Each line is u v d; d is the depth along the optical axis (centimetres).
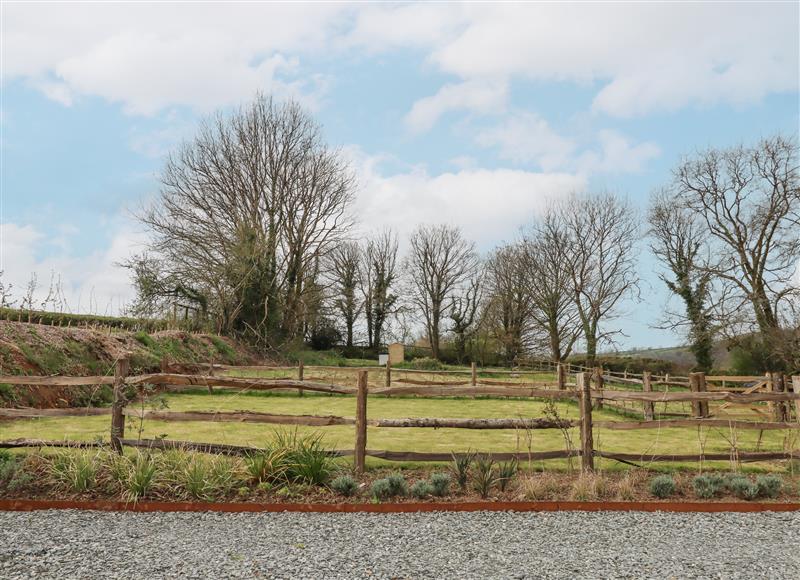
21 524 563
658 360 3466
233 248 3047
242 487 664
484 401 1803
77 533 539
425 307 4872
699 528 587
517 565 478
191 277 2936
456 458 727
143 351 1836
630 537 554
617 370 3550
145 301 2817
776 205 2727
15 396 1192
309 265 3562
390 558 488
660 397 798
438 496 667
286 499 642
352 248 4734
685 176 2980
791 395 852
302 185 3453
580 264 4009
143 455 701
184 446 732
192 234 3100
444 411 1551
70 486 658
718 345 2980
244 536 538
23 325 1469
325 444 943
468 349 4612
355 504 625
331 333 4409
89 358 1545
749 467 838
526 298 4397
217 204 3262
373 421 739
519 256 4406
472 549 512
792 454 807
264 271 3130
